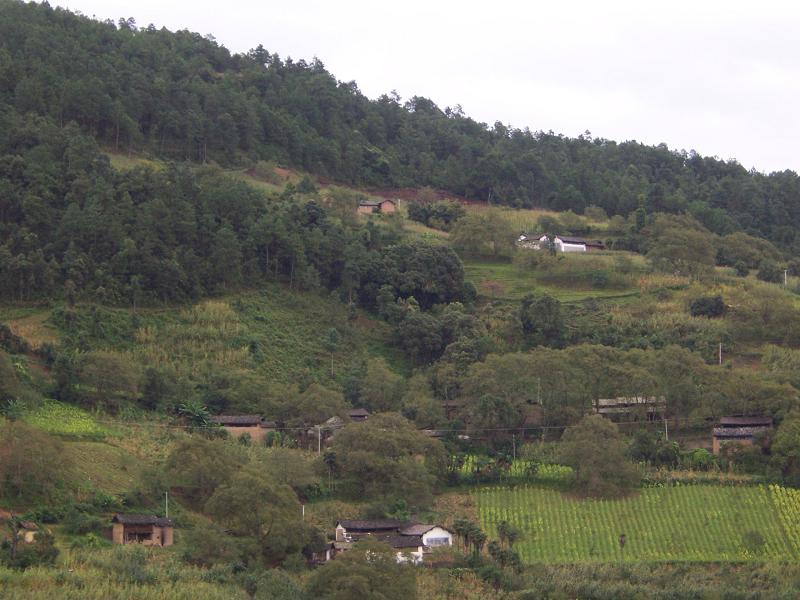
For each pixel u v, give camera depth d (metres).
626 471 172.25
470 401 199.25
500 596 136.50
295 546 143.12
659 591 141.12
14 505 142.62
